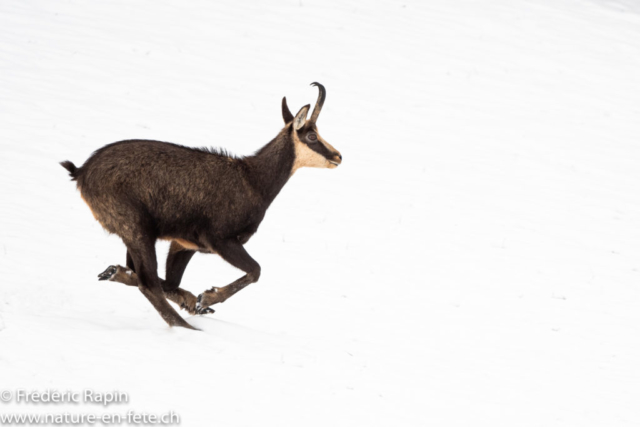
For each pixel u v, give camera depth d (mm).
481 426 27516
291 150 32469
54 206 52750
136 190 28703
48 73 79438
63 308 33625
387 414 26484
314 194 62688
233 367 27000
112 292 38688
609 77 101188
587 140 82938
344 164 69688
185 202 29672
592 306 47656
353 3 111812
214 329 30422
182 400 23891
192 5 103562
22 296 34219
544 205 65938
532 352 39281
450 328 41406
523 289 49250
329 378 28453
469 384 32656
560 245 58062
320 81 88438
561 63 103188
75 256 44469
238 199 30859
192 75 85188
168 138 69812
